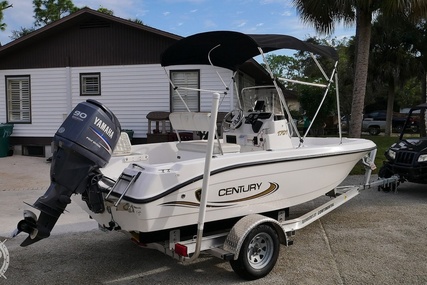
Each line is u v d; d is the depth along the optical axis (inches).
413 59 772.0
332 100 767.7
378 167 402.6
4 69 533.6
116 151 188.4
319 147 189.6
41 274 164.9
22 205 278.1
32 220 138.9
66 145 137.3
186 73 485.1
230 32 180.7
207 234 161.5
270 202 173.2
